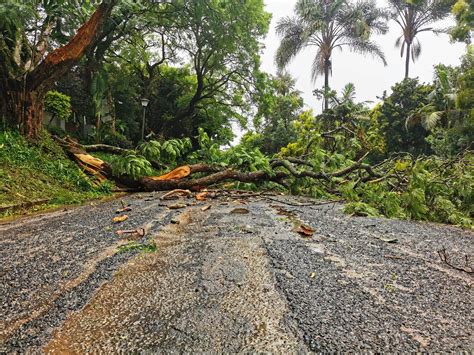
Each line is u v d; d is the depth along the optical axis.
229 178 7.98
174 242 2.54
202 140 11.03
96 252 2.27
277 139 20.89
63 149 7.68
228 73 15.87
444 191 5.21
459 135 12.68
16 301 1.46
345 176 7.20
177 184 7.73
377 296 1.52
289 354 1.03
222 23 13.00
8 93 6.80
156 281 1.68
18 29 6.92
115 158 7.96
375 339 1.13
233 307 1.37
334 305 1.40
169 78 17.42
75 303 1.43
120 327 1.22
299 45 18.80
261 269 1.86
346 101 17.11
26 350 1.08
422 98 16.72
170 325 1.22
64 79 11.29
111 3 7.22
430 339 1.14
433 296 1.53
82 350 1.07
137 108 15.29
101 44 11.48
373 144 15.18
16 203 4.38
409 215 4.67
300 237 2.75
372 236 2.93
